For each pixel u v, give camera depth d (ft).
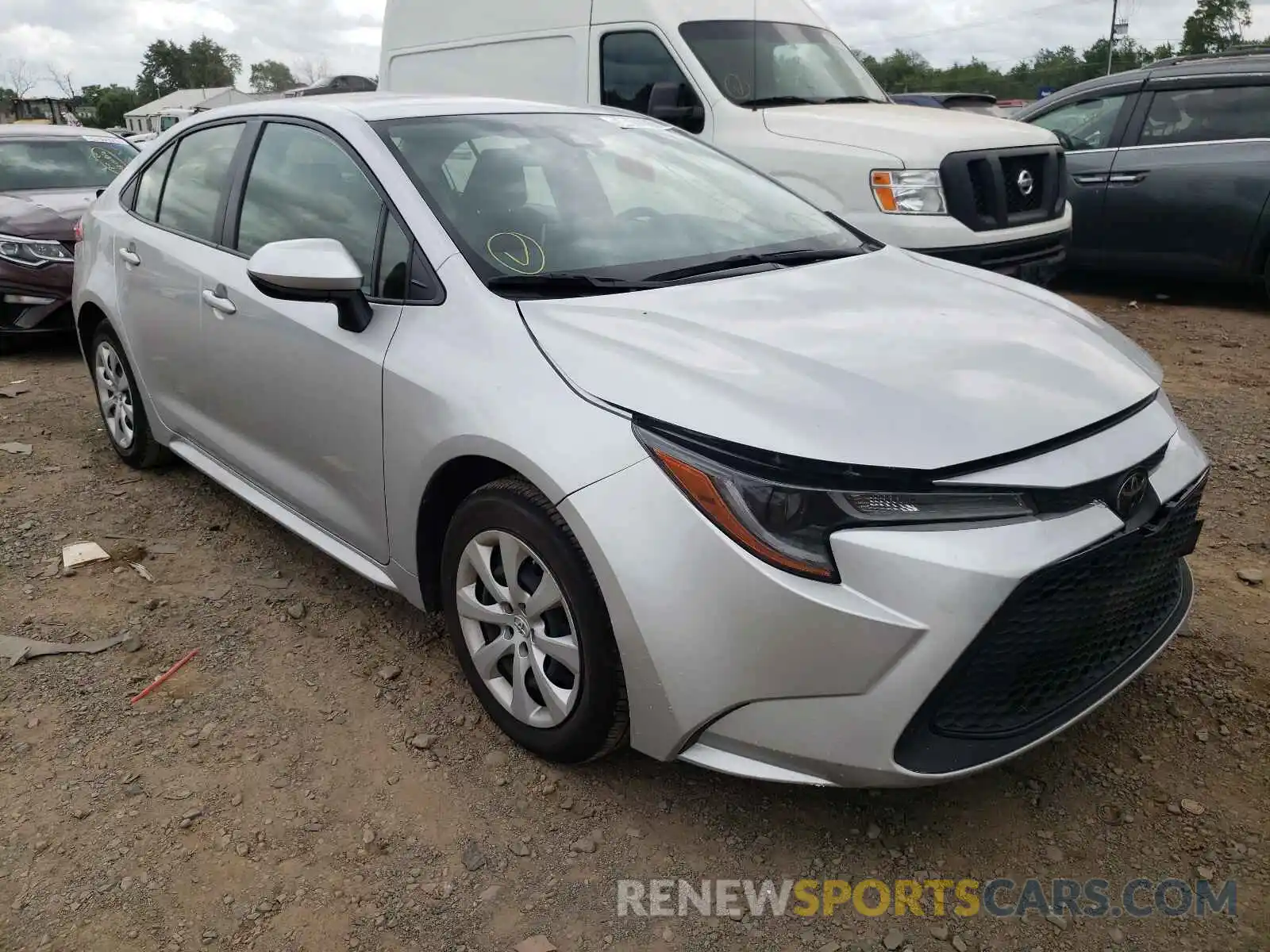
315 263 8.61
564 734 8.02
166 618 10.87
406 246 9.14
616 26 21.58
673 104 21.01
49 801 8.13
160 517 13.39
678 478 6.84
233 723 9.12
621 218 10.03
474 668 8.82
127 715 9.23
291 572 11.93
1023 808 8.07
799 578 6.54
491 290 8.56
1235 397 17.85
